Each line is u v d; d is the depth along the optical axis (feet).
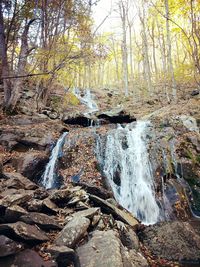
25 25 41.78
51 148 31.60
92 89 94.89
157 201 25.46
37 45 40.63
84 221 16.08
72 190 21.08
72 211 18.42
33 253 13.20
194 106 45.11
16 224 14.42
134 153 30.42
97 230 16.11
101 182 26.71
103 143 31.42
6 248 12.94
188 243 17.78
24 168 27.25
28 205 17.43
